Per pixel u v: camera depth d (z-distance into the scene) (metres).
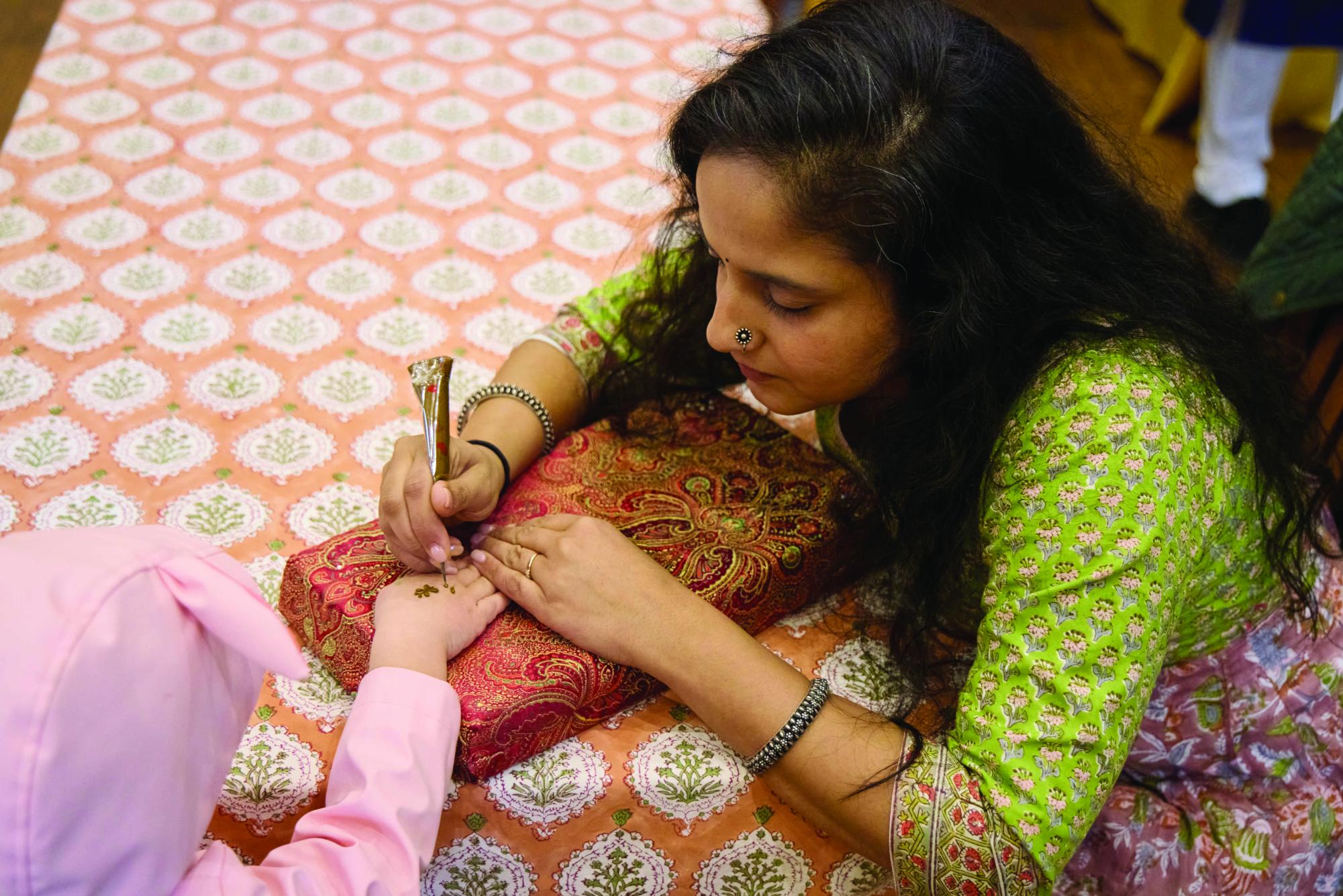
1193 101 2.88
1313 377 1.66
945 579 0.96
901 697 0.94
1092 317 0.86
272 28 1.81
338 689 0.91
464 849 0.84
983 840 0.76
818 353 0.84
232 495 1.05
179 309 1.26
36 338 1.20
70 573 0.56
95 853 0.55
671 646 0.84
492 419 1.05
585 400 1.14
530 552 0.90
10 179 1.42
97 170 1.46
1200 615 0.94
